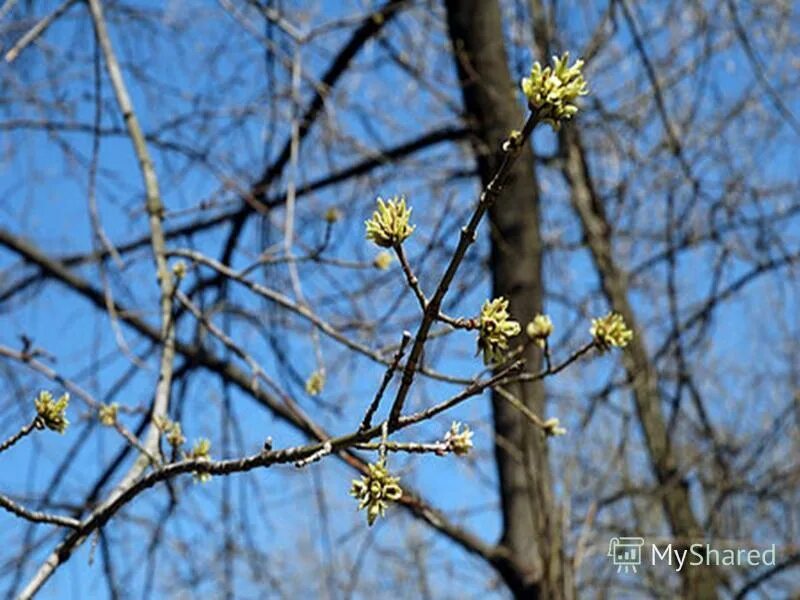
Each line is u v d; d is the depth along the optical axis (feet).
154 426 8.49
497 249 13.89
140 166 12.52
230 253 18.51
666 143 18.02
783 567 15.67
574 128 18.39
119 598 17.06
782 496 18.16
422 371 9.01
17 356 11.10
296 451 5.26
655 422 16.98
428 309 4.69
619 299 17.49
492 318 4.82
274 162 18.26
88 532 6.32
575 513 15.56
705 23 17.95
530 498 12.41
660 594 16.56
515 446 12.66
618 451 15.85
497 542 12.76
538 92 4.22
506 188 14.07
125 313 13.62
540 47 16.66
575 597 12.09
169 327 10.60
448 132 17.54
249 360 11.15
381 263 11.19
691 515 16.16
